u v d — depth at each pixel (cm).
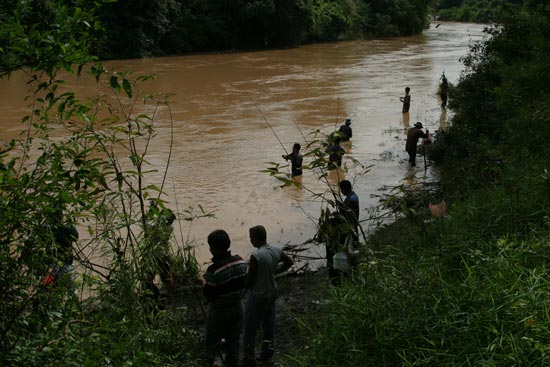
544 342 414
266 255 641
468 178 1055
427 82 3409
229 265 601
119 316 466
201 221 1241
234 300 602
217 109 2586
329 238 670
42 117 431
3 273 361
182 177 1573
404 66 4134
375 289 566
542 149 914
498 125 1337
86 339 380
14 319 354
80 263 474
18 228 364
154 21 4772
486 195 830
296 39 5619
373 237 1000
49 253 398
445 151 1683
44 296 376
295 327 730
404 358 447
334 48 5500
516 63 1397
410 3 7375
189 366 518
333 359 505
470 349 440
